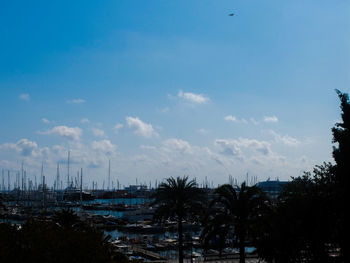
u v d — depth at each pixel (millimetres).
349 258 29469
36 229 17438
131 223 129625
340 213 30281
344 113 32156
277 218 33094
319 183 32531
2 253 14258
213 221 42531
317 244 30562
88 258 16922
